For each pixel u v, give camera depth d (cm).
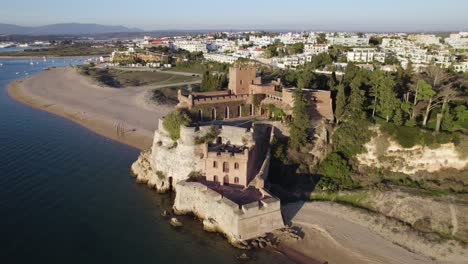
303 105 8344
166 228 6769
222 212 6506
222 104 9562
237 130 7969
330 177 8131
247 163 7212
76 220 6875
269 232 6481
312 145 8588
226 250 6138
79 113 14350
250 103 9956
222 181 7425
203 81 12281
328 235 6450
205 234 6600
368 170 8400
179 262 5859
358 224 6762
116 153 10306
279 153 8081
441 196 7294
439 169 8106
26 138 11362
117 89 18988
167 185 8200
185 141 7919
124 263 5791
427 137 8162
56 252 5950
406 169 8219
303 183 7925
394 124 8538
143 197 7912
